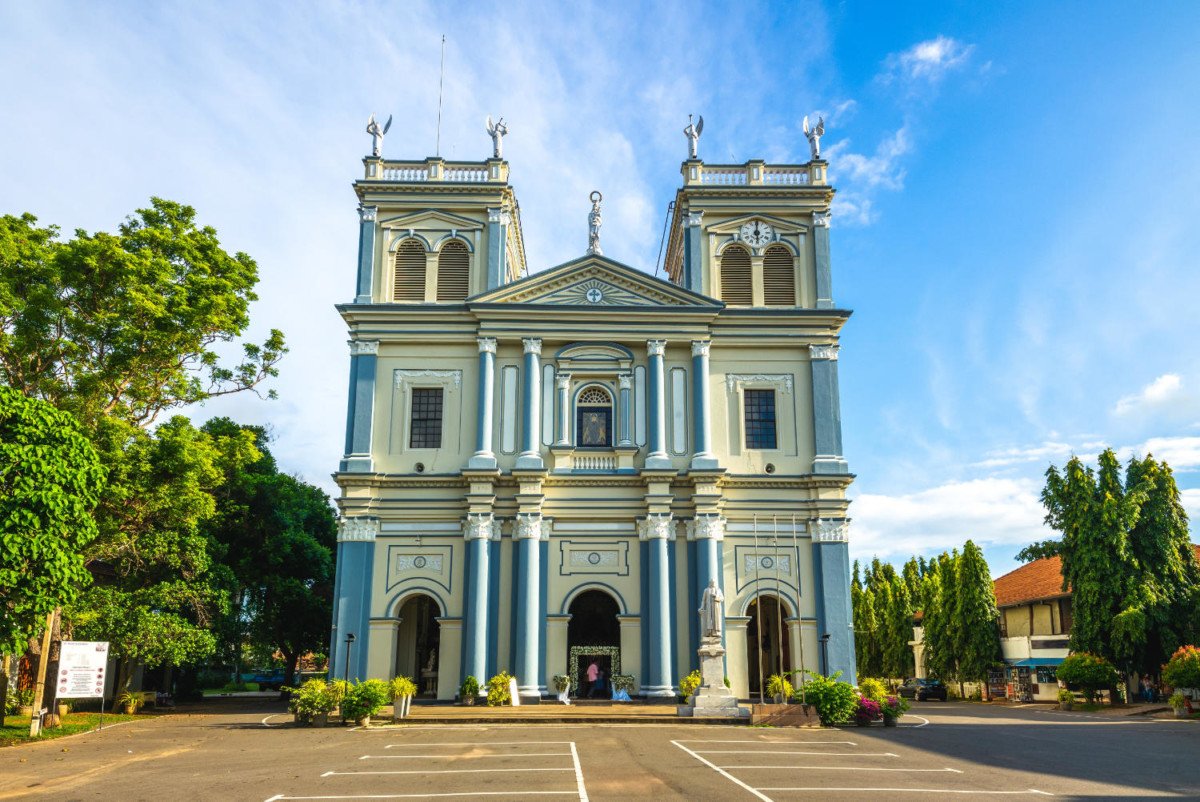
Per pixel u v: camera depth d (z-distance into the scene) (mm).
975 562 49531
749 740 21359
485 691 30531
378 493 33188
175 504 28344
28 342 25469
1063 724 29125
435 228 36062
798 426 34719
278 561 40344
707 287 36156
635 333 34781
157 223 28719
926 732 24547
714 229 36625
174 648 30328
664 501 32969
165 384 29094
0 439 20688
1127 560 39281
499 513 33125
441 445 33969
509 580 32594
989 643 48312
